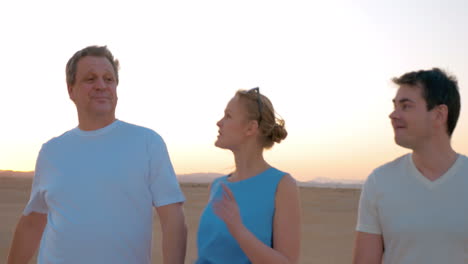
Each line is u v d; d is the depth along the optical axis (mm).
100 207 2924
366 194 2740
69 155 3076
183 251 3072
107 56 3186
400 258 2555
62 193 2990
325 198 40375
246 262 2695
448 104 2533
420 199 2512
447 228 2426
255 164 2920
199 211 23594
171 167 3156
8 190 43094
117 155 3018
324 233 16125
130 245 2945
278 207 2715
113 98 3160
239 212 2633
